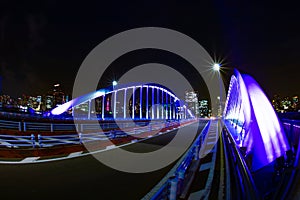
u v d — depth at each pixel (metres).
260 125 7.53
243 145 8.87
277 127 7.86
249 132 8.59
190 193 5.61
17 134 17.03
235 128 16.25
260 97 8.39
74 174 7.71
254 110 7.82
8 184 6.47
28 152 10.80
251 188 3.02
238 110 15.86
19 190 5.97
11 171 8.01
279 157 6.91
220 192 5.67
